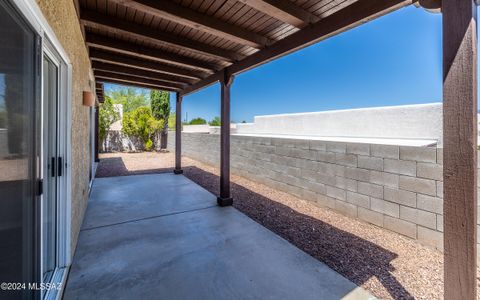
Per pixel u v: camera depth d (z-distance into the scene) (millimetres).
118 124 15453
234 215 4086
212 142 9062
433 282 2312
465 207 1566
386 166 3445
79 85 3006
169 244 3045
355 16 2418
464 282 1569
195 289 2213
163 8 2613
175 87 6801
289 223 3754
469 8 1541
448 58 1624
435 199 2928
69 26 2307
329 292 2178
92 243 3023
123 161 10359
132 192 5465
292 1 2570
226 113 4598
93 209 4293
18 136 1261
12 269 1216
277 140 5629
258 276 2412
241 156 7004
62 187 2367
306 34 2912
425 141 5078
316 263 2643
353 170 3912
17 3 1212
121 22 3107
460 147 1583
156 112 15031
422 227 3049
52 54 2012
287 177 5340
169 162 10148
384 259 2721
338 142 4168
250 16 2932
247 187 5934
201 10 2812
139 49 3934
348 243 3096
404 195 3234
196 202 4777
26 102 1343
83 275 2369
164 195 5254
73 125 2566
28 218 1382
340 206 4133
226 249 2939
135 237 3223
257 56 3729
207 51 3848
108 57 4371
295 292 2180
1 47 1089
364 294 2148
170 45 3580
